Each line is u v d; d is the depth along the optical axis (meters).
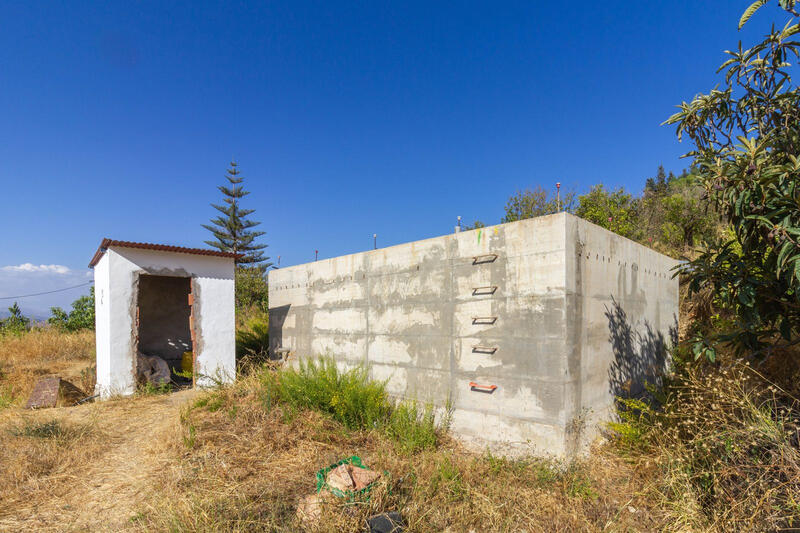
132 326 8.26
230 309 9.29
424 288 6.61
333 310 8.36
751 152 3.75
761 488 3.29
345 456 4.93
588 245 5.55
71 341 14.15
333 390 6.46
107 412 6.93
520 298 5.42
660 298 7.68
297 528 3.39
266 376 7.34
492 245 5.77
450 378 6.17
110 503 3.91
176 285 12.16
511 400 5.43
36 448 4.99
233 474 4.35
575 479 4.49
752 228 3.94
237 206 34.94
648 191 17.31
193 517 3.42
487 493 4.24
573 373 5.10
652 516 3.92
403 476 4.42
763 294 4.23
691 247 10.90
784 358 5.18
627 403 5.78
